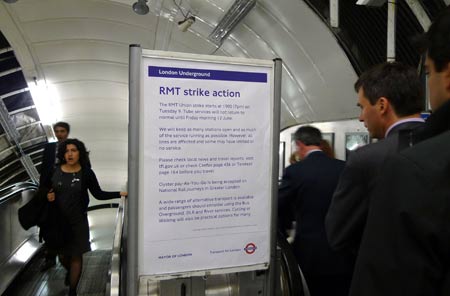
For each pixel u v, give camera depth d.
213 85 1.68
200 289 1.90
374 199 0.87
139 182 1.59
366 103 1.78
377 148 1.60
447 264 0.73
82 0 6.36
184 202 1.67
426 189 0.75
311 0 4.57
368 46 4.40
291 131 6.49
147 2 6.06
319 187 2.39
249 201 1.79
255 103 1.77
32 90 8.77
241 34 6.35
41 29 6.96
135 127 1.56
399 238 0.77
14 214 4.93
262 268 1.84
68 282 4.43
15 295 4.28
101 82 9.20
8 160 9.89
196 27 6.61
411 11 3.59
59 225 3.66
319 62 5.21
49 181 3.82
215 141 1.71
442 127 0.86
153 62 1.58
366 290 0.83
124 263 2.21
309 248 2.39
